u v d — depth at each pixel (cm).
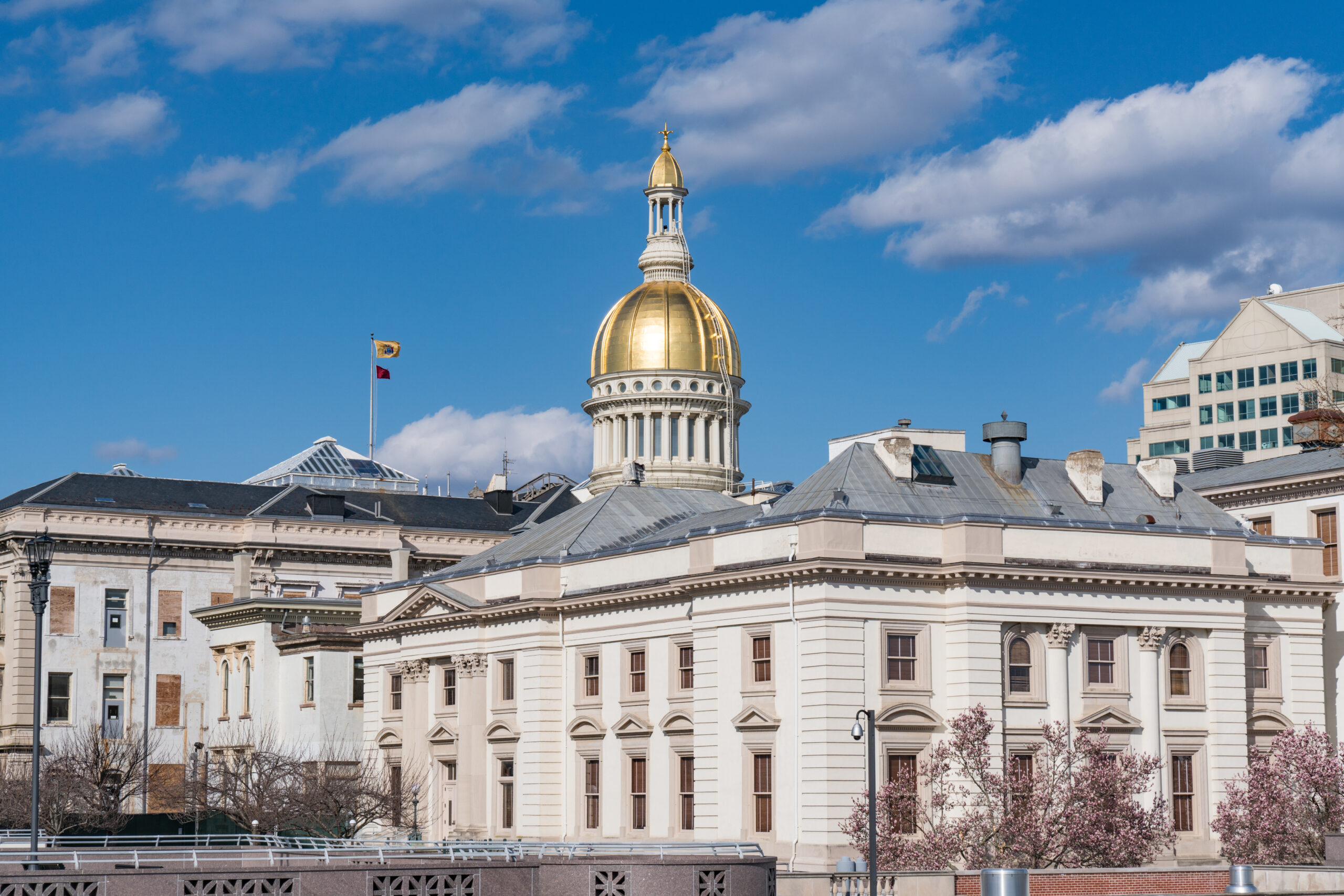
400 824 9806
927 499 8375
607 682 8888
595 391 16338
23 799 10106
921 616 7794
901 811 7450
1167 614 8256
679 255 16962
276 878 5150
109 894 4984
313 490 14338
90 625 13262
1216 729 8300
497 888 5375
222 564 13825
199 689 13575
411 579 11031
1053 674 7938
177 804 10931
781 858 7631
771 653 7888
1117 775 7212
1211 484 9981
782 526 7831
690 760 8375
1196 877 6569
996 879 5816
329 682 11338
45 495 13425
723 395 16262
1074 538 8069
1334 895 5919
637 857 5534
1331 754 7800
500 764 9419
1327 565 9388
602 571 9025
